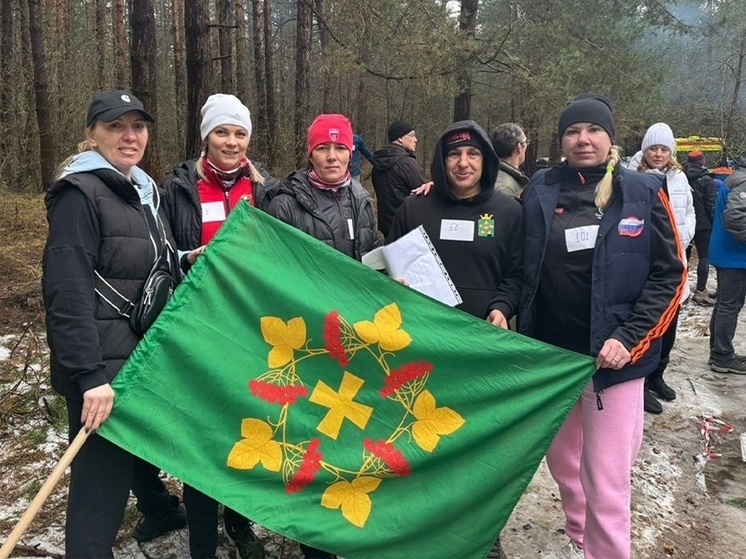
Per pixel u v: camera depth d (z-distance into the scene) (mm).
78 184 2189
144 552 2941
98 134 2342
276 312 2547
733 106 15742
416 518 2533
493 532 2584
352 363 2602
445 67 10547
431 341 2617
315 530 2449
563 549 3094
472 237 2859
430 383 2623
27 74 13875
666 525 3408
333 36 11008
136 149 2398
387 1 10336
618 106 14070
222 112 2898
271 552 2971
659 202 2576
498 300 2822
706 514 3562
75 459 2312
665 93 17188
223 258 2514
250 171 3039
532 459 2588
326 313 2580
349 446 2561
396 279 2803
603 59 14469
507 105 23547
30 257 7938
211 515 2678
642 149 5098
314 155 2885
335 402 2576
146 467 2857
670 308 2527
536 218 2738
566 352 2576
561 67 11773
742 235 5145
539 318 2805
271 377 2516
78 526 2281
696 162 7914
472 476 2580
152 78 7297
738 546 3277
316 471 2512
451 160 2832
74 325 2141
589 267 2602
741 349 6121
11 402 4219
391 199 5887
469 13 11531
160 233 2467
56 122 14055
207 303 2459
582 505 2979
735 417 4773
